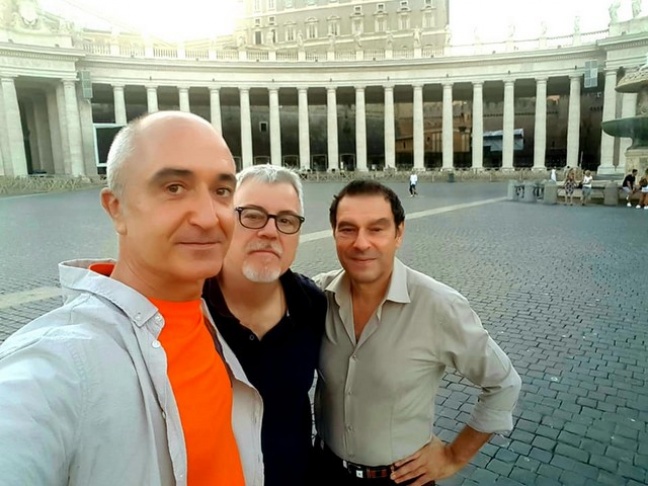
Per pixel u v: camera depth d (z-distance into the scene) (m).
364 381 2.10
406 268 2.20
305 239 12.79
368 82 49.56
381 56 51.12
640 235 13.14
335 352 2.17
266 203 1.83
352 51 62.72
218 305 1.88
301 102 49.44
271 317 1.97
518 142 57.12
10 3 38.44
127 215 1.20
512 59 46.34
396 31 67.88
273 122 49.06
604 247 11.48
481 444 2.23
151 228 1.17
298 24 72.00
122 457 1.02
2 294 7.64
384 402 2.10
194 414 1.21
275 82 48.75
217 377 1.33
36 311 6.71
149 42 45.66
